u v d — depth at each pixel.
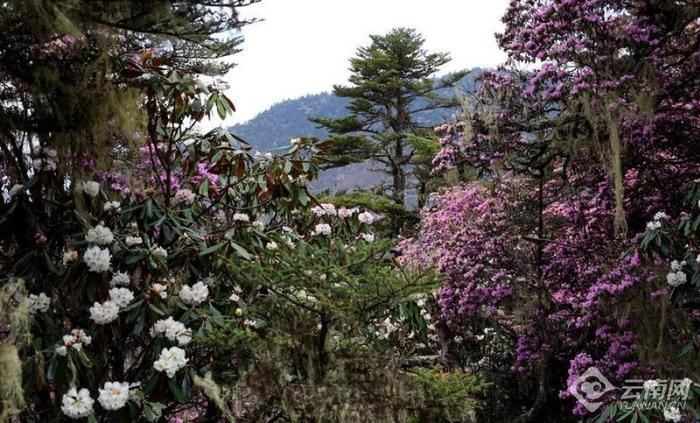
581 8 6.08
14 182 3.69
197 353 3.73
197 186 4.53
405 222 13.25
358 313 3.48
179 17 3.23
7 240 3.39
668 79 6.13
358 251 3.69
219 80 3.99
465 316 7.61
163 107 3.91
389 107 16.45
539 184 7.60
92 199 3.58
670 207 6.33
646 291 5.48
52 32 3.21
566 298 6.78
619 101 5.88
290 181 4.27
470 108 7.07
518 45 6.71
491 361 7.98
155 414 3.16
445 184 12.23
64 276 3.21
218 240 3.77
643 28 6.02
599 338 6.31
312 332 3.57
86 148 3.68
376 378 3.44
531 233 7.50
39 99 3.53
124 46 4.03
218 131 4.15
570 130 6.44
